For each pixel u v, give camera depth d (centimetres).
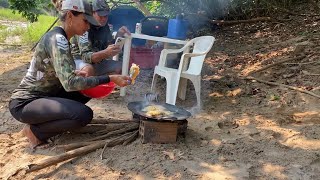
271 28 621
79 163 246
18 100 261
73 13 246
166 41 376
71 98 275
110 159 248
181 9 692
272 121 310
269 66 438
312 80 388
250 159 250
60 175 235
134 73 267
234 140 272
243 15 688
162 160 247
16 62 573
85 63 308
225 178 228
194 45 370
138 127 280
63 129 258
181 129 275
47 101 255
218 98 376
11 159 256
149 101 309
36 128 264
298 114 321
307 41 508
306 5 689
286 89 373
